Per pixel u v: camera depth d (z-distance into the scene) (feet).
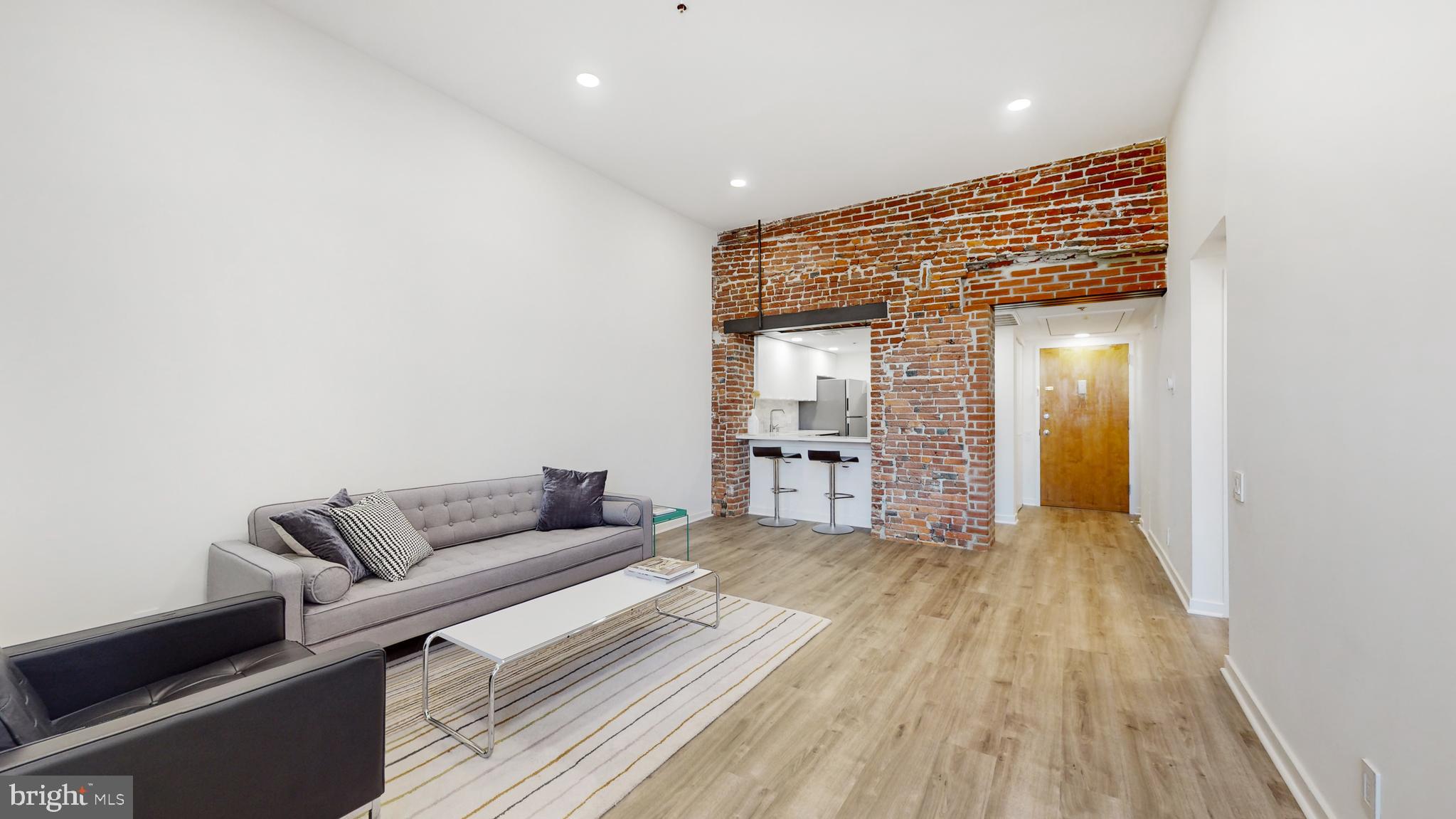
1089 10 9.29
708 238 20.72
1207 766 6.40
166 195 8.42
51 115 7.45
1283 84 6.18
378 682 5.14
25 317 7.25
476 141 12.77
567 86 11.76
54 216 7.47
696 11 9.43
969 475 16.16
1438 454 3.75
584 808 5.74
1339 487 5.07
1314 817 5.49
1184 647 9.52
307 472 9.99
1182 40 9.97
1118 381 22.17
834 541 17.20
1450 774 3.63
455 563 10.00
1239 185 7.64
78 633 5.52
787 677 8.57
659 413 18.31
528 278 13.97
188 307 8.63
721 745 6.86
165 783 3.90
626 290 16.99
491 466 13.12
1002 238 15.70
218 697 4.20
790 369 24.99
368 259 10.85
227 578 8.16
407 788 6.00
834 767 6.43
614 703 7.78
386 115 11.13
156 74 8.33
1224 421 10.87
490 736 6.61
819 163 15.24
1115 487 22.15
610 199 16.39
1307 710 5.73
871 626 10.56
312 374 10.07
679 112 12.70
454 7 9.45
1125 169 14.17
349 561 8.77
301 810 4.61
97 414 7.80
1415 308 3.98
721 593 12.50
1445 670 3.68
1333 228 5.13
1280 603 6.38
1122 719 7.36
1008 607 11.51
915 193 17.08
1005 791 6.01
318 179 10.14
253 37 9.32
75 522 7.63
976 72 11.11
